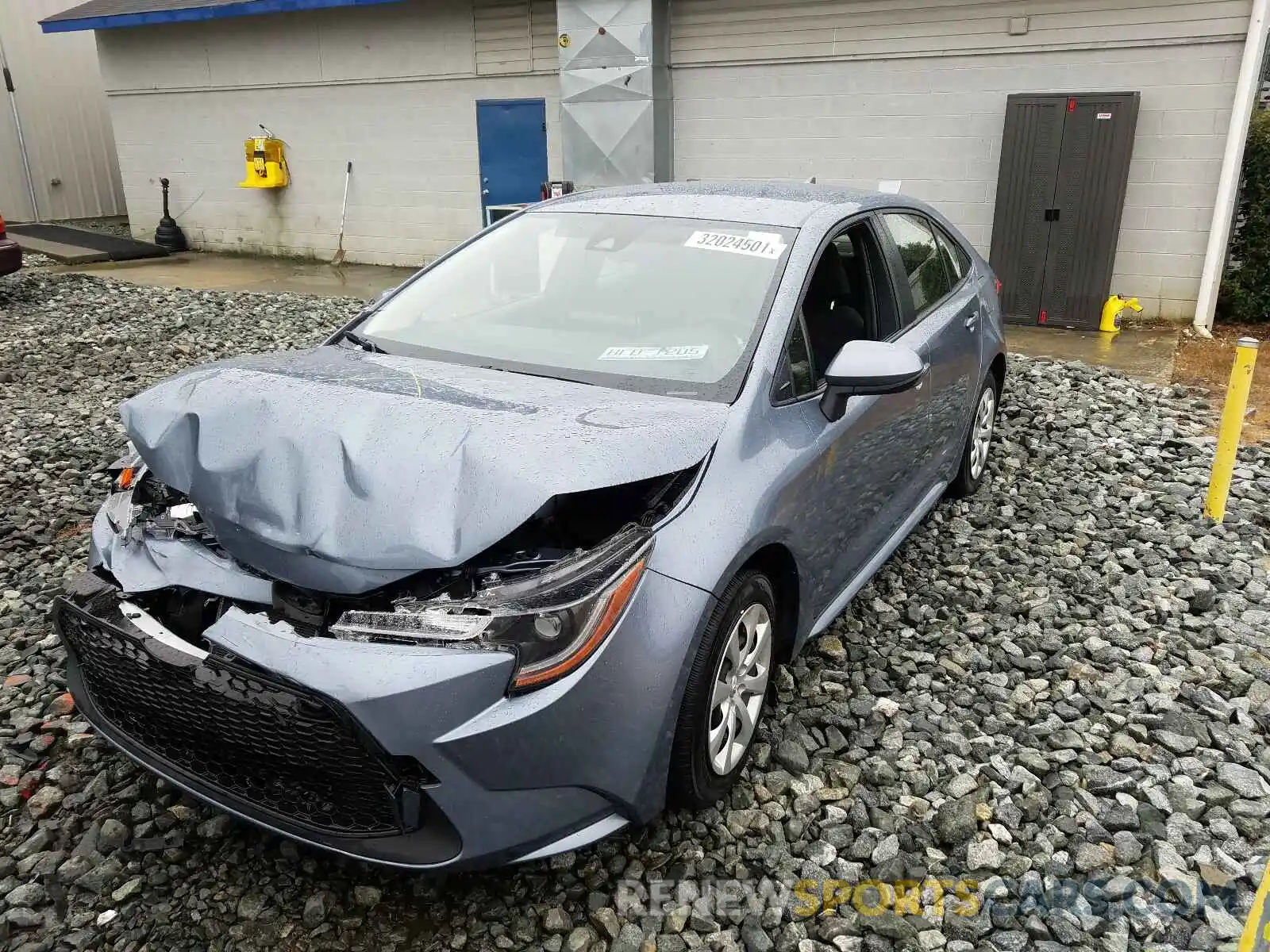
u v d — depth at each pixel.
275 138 13.74
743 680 2.82
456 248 3.96
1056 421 6.32
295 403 2.57
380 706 2.13
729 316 3.17
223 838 2.73
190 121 14.44
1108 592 4.16
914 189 10.23
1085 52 9.20
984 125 9.77
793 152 10.66
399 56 12.55
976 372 4.68
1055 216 9.08
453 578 2.31
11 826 2.79
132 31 14.38
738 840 2.73
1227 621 3.92
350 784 2.26
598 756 2.32
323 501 2.30
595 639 2.30
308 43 13.09
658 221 3.67
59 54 17.14
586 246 3.64
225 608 2.48
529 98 11.93
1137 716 3.26
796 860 2.66
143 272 12.91
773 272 3.30
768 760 3.04
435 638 2.20
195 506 2.56
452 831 2.24
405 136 12.87
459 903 2.52
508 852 2.28
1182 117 8.98
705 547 2.53
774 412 2.94
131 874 2.61
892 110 10.11
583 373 3.07
